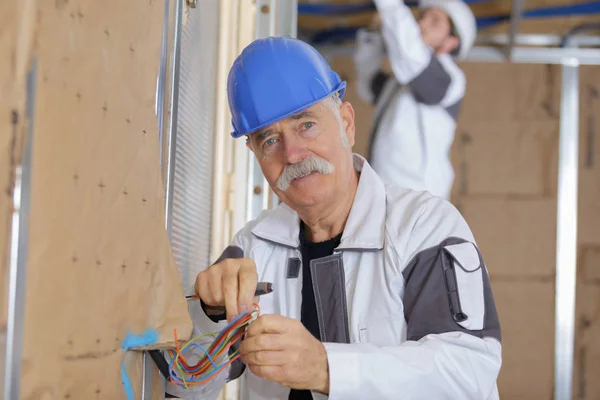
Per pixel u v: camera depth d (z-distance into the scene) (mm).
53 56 697
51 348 696
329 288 1205
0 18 621
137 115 896
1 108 616
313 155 1170
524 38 3182
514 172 3162
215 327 1144
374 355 1009
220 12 1758
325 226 1268
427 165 2475
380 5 2361
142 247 901
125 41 864
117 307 834
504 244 3133
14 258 634
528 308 3094
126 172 862
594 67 3184
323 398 1035
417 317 1108
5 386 626
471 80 3201
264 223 1312
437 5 2453
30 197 653
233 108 1234
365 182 1256
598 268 3102
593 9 2926
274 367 952
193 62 1462
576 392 3047
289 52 1203
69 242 730
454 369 1029
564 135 3158
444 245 1136
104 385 807
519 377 3062
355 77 3211
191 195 1512
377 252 1196
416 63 2375
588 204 3135
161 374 1035
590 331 3074
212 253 1745
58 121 707
